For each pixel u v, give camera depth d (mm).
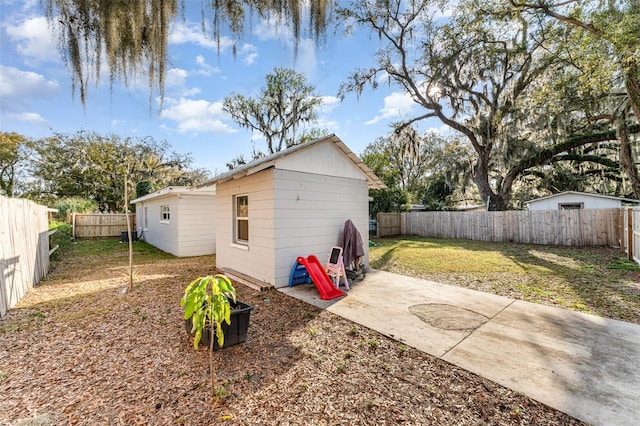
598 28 8016
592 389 2318
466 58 13078
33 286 5574
